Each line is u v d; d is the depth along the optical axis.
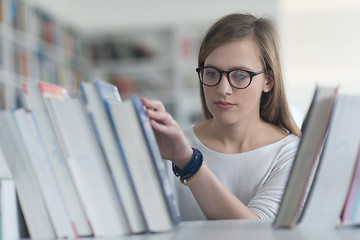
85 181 0.67
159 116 0.75
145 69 5.89
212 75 1.12
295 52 5.40
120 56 5.96
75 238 0.67
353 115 0.64
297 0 5.41
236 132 1.31
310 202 0.67
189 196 1.27
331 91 0.62
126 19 5.91
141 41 5.92
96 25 5.96
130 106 0.65
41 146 0.66
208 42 1.15
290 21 5.42
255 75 1.12
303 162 0.63
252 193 1.26
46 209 0.68
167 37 5.85
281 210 0.65
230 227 0.68
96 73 6.04
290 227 0.66
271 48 1.20
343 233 0.64
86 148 0.66
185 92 5.76
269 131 1.34
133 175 0.66
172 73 5.82
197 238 0.59
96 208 0.67
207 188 0.83
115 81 5.96
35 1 4.77
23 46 4.48
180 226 0.71
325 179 0.67
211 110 1.14
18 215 0.69
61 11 5.55
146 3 5.87
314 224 0.69
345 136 0.65
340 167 0.67
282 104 1.36
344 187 0.68
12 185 0.68
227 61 1.11
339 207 0.69
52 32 5.11
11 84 4.21
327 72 5.34
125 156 0.65
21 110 0.67
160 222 0.67
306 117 0.66
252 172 1.27
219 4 5.66
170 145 0.81
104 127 0.65
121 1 5.93
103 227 0.67
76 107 0.65
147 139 0.66
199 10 5.71
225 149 1.33
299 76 5.37
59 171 0.67
